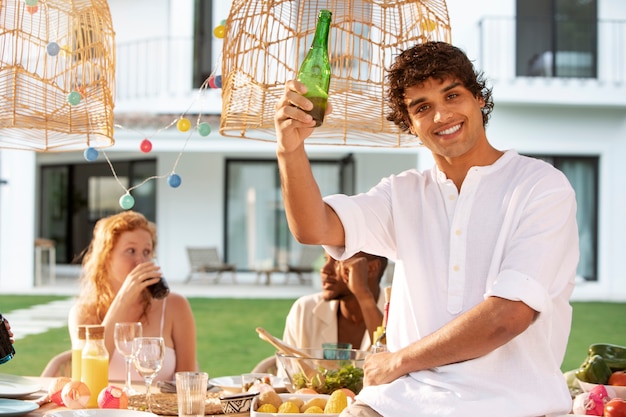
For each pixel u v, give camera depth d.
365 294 2.97
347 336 3.21
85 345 2.50
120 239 3.15
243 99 2.16
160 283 2.97
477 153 1.88
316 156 15.49
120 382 2.81
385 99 2.26
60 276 16.30
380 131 2.35
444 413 1.68
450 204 1.86
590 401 2.15
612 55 12.87
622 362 2.45
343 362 2.37
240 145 12.75
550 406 1.71
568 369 6.51
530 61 12.90
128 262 3.14
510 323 1.66
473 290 1.79
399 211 1.93
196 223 15.47
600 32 12.89
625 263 13.12
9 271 13.76
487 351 1.68
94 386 2.45
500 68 12.87
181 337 3.17
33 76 2.33
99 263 3.16
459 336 1.68
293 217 1.85
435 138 1.85
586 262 13.27
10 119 2.33
